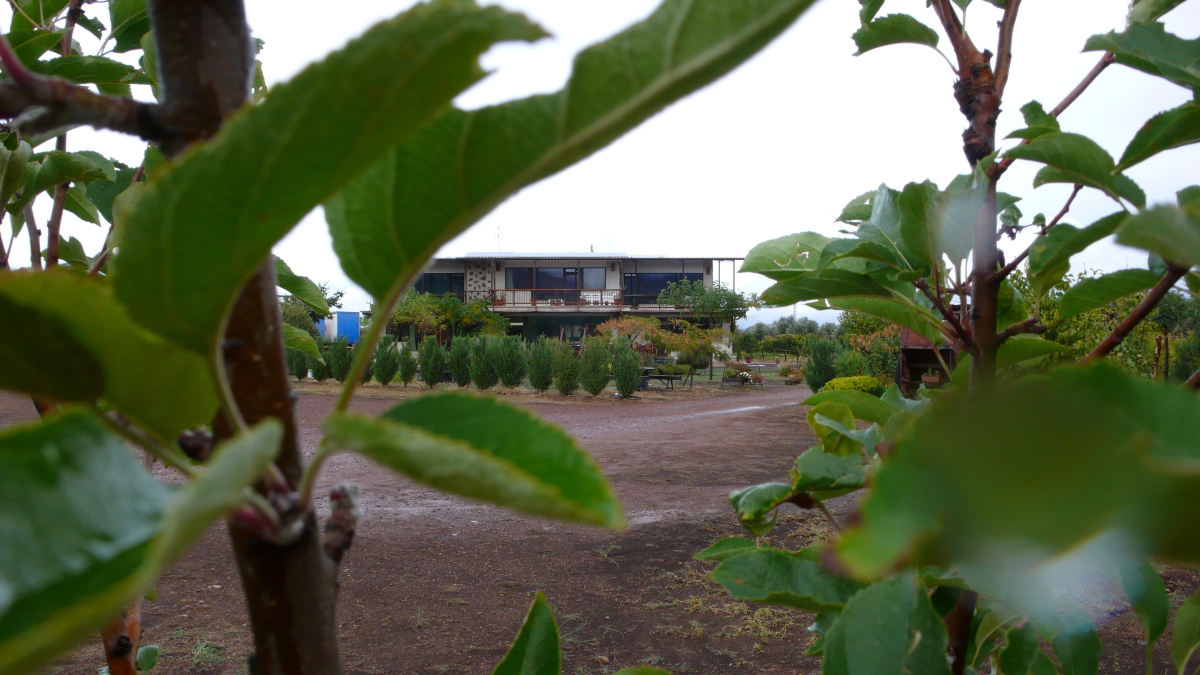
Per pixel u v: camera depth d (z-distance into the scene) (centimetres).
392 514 820
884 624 71
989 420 21
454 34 31
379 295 47
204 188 36
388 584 597
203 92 52
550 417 1797
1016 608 82
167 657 445
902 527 20
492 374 2417
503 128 42
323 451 47
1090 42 98
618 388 2348
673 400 2341
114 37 190
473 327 4028
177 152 52
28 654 21
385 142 37
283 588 51
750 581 90
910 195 110
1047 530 20
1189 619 99
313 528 51
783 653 466
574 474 37
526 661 85
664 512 820
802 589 91
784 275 133
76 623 21
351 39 32
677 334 3303
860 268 133
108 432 36
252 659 52
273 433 34
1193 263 35
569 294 4416
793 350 5088
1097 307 108
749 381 3039
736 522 764
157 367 43
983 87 122
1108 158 98
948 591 101
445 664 459
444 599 566
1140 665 399
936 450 21
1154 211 35
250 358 52
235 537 51
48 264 162
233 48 54
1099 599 413
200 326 41
